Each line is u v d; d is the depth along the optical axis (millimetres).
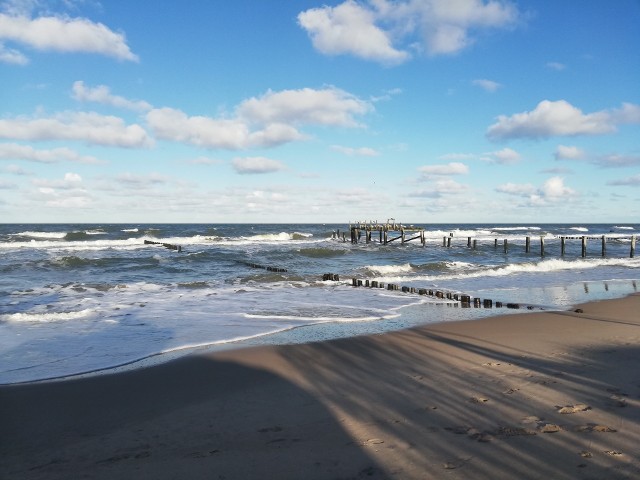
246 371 6871
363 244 43531
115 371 7039
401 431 4566
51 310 12031
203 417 5148
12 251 31281
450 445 4207
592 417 4781
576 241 53688
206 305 12930
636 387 5750
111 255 28719
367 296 14734
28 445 4512
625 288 16875
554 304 13250
